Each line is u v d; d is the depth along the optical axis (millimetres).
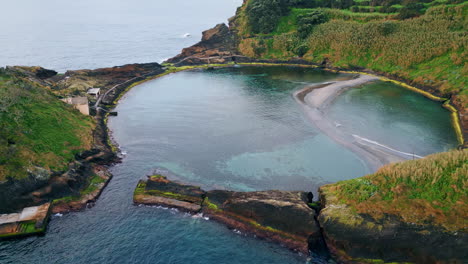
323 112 87750
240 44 159375
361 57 127125
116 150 69688
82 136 67125
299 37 148250
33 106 66750
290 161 64562
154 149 70625
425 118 82625
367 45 125562
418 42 112125
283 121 83312
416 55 109188
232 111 91375
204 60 151500
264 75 130375
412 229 39375
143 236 45344
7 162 50531
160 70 136375
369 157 64688
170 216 49219
